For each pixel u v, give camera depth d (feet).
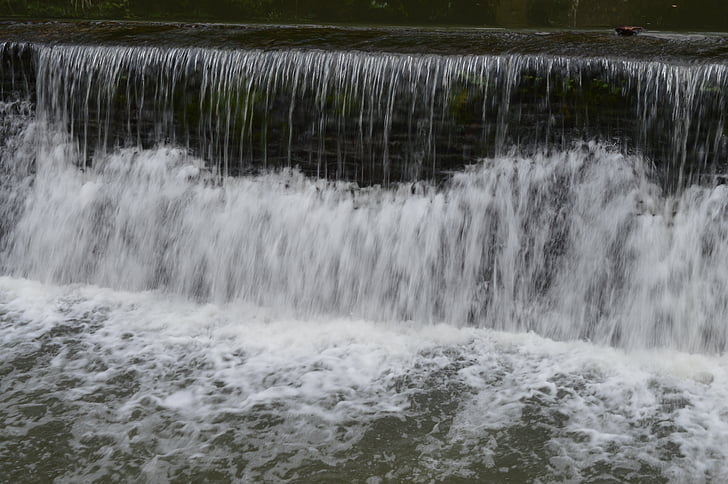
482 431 14.75
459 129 18.78
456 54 19.69
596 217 18.26
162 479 13.44
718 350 17.67
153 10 39.86
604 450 14.19
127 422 15.05
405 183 19.40
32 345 18.04
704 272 17.70
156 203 20.86
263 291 20.17
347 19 40.19
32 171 22.08
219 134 20.33
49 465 13.78
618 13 38.68
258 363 17.31
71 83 21.18
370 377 16.74
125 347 18.01
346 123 19.36
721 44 21.07
